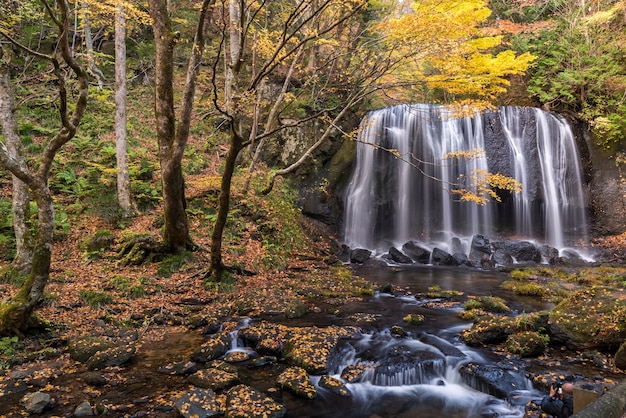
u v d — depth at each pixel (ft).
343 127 58.23
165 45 30.96
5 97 25.95
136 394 17.17
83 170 43.11
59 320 24.03
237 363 20.52
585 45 60.34
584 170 56.90
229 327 25.31
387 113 57.72
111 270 32.35
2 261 29.89
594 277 38.19
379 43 38.55
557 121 57.62
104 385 17.92
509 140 56.39
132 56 65.41
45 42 54.85
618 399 7.61
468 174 55.06
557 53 61.62
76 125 20.70
